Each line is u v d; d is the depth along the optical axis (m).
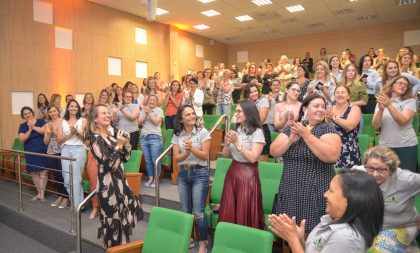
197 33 13.60
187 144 2.93
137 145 5.24
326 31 13.57
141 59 11.21
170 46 12.38
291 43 14.40
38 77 8.31
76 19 9.18
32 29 8.20
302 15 11.09
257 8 10.25
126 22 10.66
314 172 2.11
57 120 4.80
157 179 3.68
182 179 3.13
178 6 10.00
